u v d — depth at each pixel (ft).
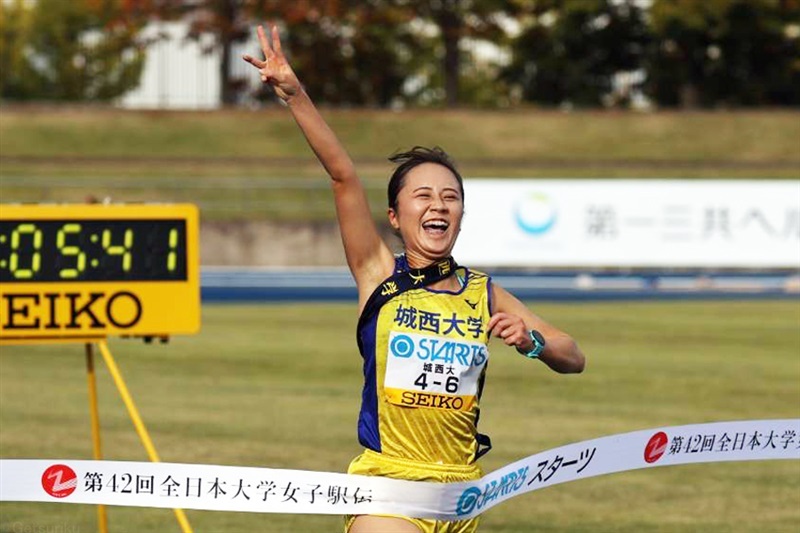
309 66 396.78
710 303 201.05
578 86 426.51
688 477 88.17
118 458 90.07
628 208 232.73
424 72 469.98
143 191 291.17
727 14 389.19
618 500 81.61
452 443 41.98
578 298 208.44
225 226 269.03
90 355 62.03
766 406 114.32
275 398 116.16
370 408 42.24
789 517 77.25
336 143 42.47
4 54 500.74
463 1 379.96
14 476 41.60
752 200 232.94
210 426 102.63
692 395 119.85
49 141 330.95
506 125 345.51
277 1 375.04
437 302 41.70
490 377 130.82
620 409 112.88
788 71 408.67
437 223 41.91
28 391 118.62
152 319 61.72
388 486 41.37
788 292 219.82
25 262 60.39
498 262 230.89
